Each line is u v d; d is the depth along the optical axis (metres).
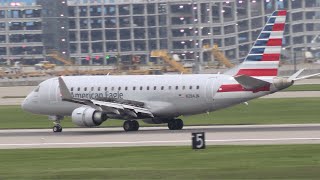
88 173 138.50
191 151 168.50
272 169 136.75
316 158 150.38
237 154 160.25
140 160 156.50
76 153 172.75
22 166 152.25
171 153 166.62
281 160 148.88
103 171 140.50
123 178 132.12
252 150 166.38
